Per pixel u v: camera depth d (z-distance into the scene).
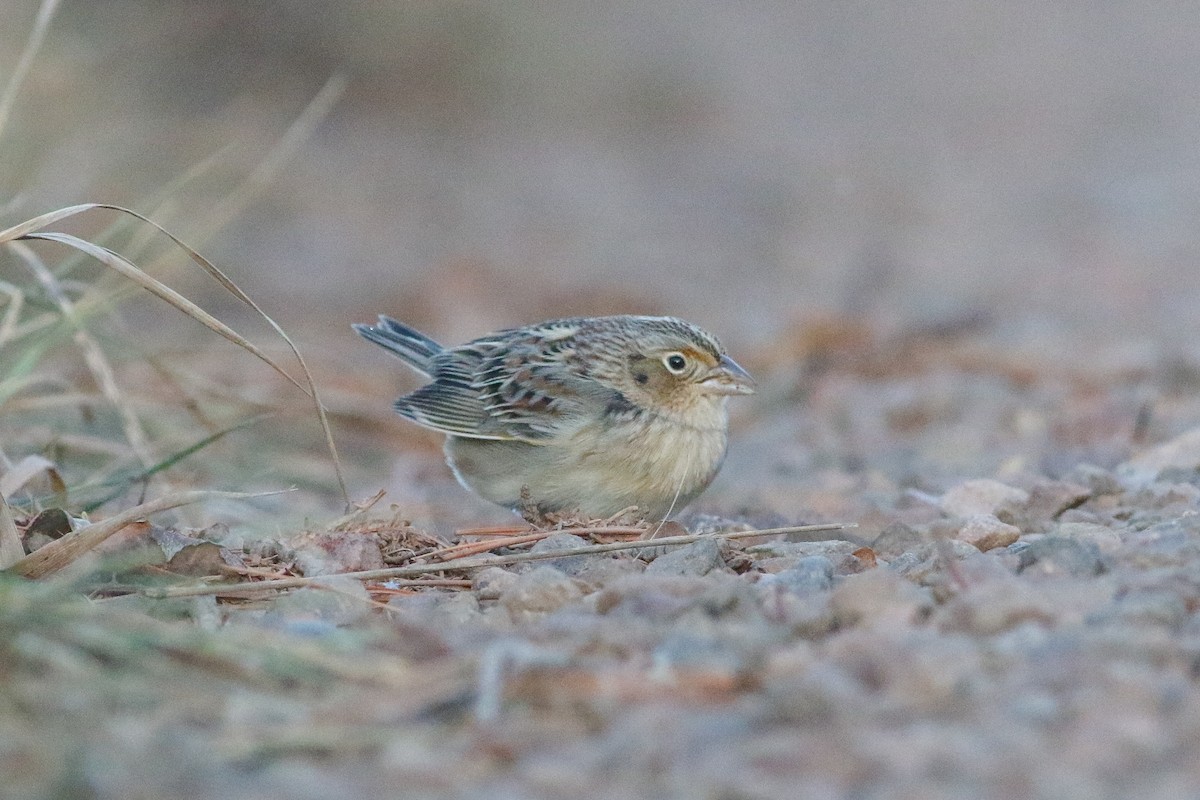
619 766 6.21
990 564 8.93
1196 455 13.68
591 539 10.87
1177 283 26.12
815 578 8.88
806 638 7.81
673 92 42.81
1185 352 19.81
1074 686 6.71
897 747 6.19
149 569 9.35
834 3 58.22
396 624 7.84
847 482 14.30
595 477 12.23
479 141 37.38
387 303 24.72
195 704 6.86
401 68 37.50
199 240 14.95
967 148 40.03
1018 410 17.59
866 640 7.38
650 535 10.83
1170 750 6.10
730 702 6.84
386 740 6.52
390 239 28.56
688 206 33.94
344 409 16.98
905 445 16.42
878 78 48.44
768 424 18.62
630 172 36.94
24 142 18.27
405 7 37.53
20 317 13.78
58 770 6.05
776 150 39.84
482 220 31.06
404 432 17.28
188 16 30.67
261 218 28.42
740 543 11.08
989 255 29.20
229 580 9.52
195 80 30.53
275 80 33.84
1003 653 7.17
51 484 11.13
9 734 6.42
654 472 12.27
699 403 12.34
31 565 8.95
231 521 12.36
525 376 12.48
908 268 27.91
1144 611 7.58
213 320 9.79
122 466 12.77
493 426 12.52
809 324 21.44
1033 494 11.95
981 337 22.28
